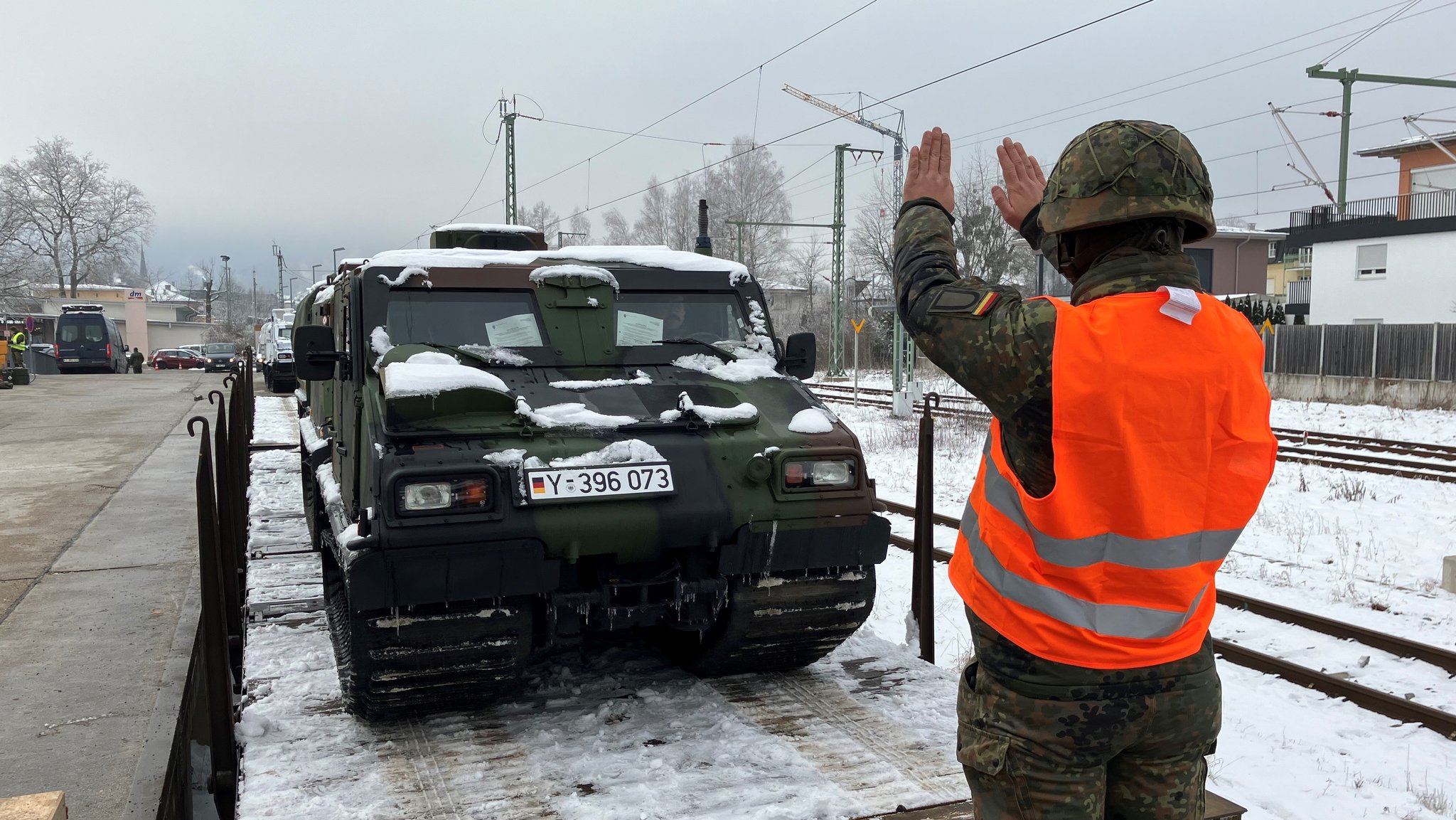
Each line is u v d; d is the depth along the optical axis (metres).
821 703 4.70
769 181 53.31
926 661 5.42
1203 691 1.96
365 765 3.98
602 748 4.16
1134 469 1.81
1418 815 4.07
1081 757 1.91
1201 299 1.90
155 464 13.93
